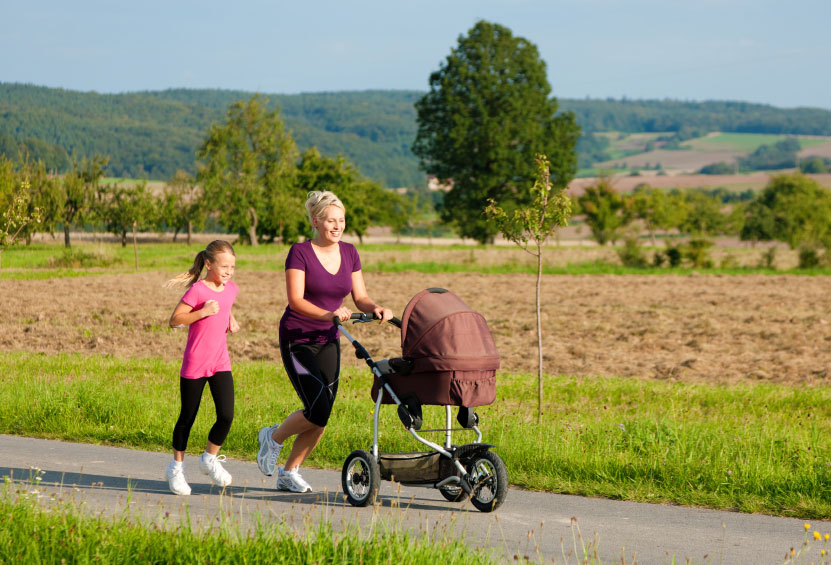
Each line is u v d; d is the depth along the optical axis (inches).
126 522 536.1
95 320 2348.7
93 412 1058.1
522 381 1418.6
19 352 1777.8
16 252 5802.2
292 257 677.3
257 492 727.1
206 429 968.3
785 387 1417.3
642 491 748.0
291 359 682.8
